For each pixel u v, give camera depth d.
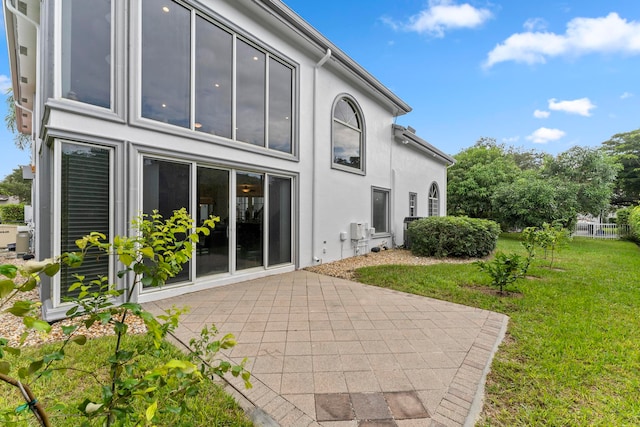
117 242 1.23
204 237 5.24
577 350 3.02
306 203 7.32
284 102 6.82
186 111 4.96
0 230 10.03
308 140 7.35
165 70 4.69
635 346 3.12
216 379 2.46
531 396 2.31
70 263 1.02
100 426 1.41
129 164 4.23
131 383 1.11
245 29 5.79
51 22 3.64
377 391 2.36
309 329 3.55
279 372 2.61
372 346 3.12
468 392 2.36
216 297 4.79
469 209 19.47
